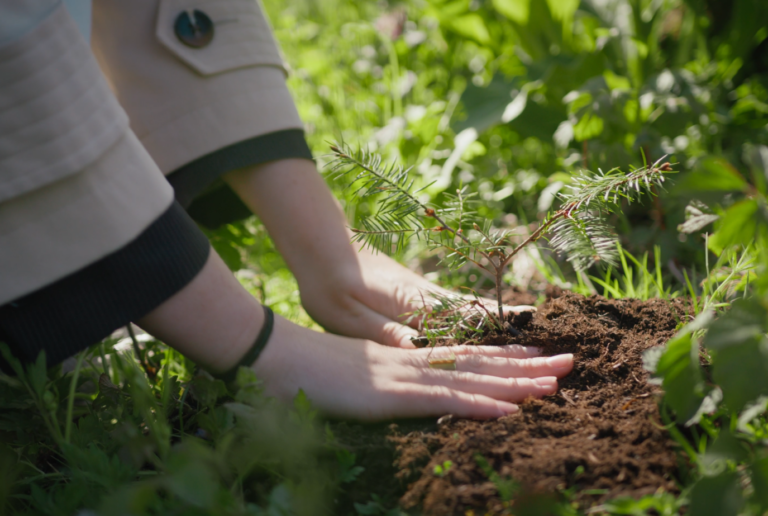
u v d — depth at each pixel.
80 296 0.92
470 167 2.24
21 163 0.84
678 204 1.59
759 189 0.74
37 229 0.87
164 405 1.06
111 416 1.08
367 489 0.93
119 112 0.96
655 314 1.25
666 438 0.90
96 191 0.90
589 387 1.09
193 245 1.01
